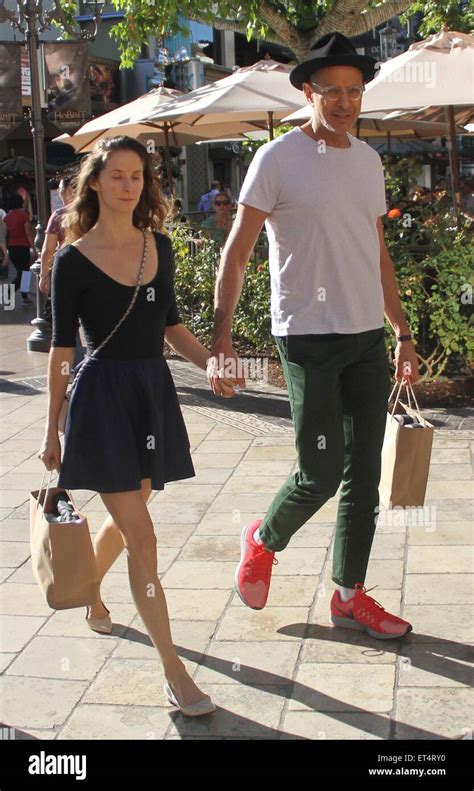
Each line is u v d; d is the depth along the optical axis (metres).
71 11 13.02
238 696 3.42
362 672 3.56
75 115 12.84
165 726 3.25
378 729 3.19
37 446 7.00
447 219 8.23
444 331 7.87
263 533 3.85
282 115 11.48
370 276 3.62
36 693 3.50
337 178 3.52
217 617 4.07
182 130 13.00
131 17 12.73
